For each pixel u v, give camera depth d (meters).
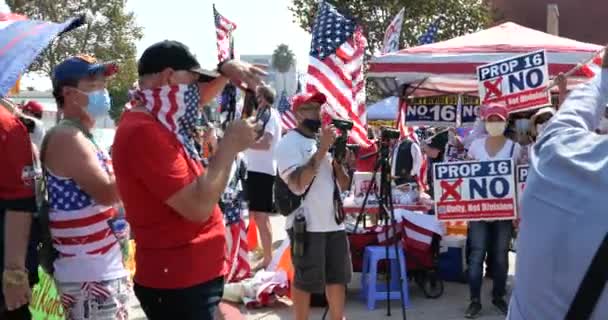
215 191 2.68
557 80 3.85
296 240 4.75
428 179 8.93
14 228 3.15
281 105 9.73
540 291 1.89
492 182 5.89
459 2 19.62
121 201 3.16
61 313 4.37
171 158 2.70
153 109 2.79
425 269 6.59
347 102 6.32
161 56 2.79
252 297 6.32
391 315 6.06
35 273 3.41
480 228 6.04
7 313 3.37
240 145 2.73
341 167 4.77
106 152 3.40
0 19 3.44
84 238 3.14
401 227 6.46
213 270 2.89
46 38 3.18
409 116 9.36
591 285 1.78
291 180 4.66
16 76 3.01
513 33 7.14
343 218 4.82
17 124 3.17
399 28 10.23
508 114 6.24
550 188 1.91
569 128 2.01
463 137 9.34
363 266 6.49
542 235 1.89
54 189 3.14
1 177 3.12
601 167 1.85
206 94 3.03
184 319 2.84
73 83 3.14
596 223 1.80
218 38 5.99
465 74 6.69
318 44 6.29
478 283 6.00
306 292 4.85
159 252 2.80
